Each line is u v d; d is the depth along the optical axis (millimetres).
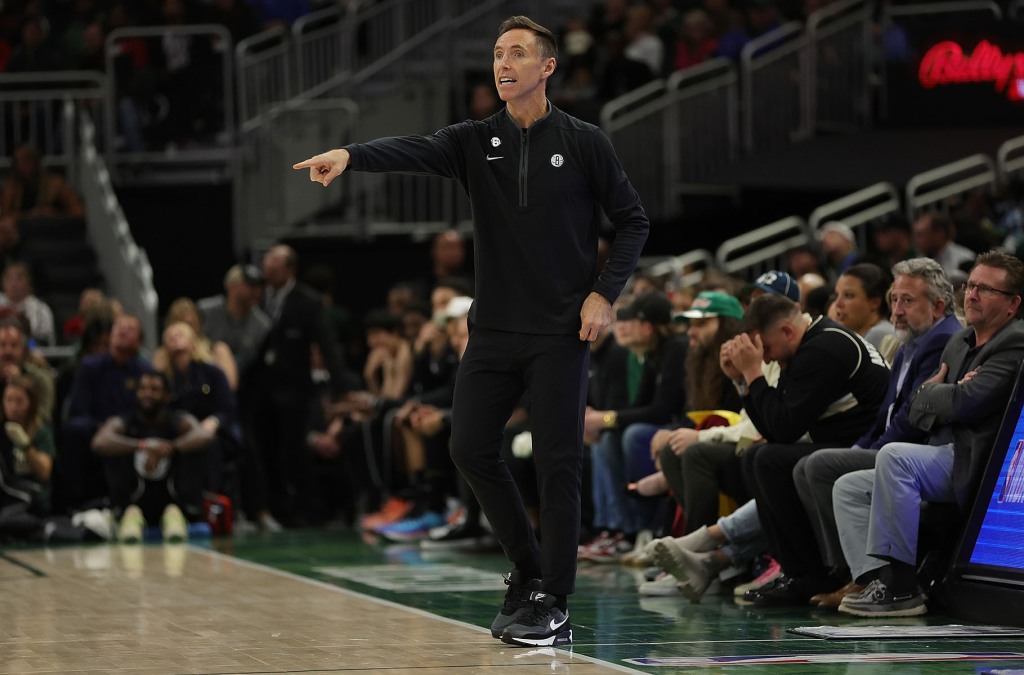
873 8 47531
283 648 15977
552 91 48000
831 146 44906
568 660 15188
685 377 23672
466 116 49625
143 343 40188
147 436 31062
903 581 18109
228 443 32938
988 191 38094
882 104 46469
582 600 20266
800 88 46312
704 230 45844
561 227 16031
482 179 16219
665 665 14898
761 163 43719
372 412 33719
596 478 25469
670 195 44344
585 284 16156
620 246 16203
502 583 22359
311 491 35219
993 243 32562
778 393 19328
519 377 16281
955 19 45406
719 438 21234
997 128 44844
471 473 16219
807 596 19453
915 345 19109
